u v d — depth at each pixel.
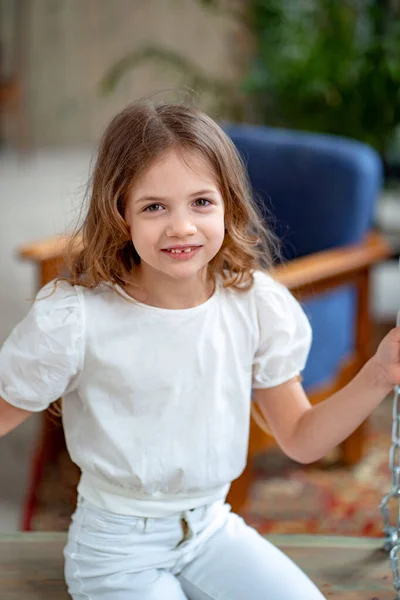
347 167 2.49
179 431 1.24
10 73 6.86
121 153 1.17
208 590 1.23
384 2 3.48
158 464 1.23
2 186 6.02
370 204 2.56
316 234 2.54
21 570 1.30
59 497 2.45
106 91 4.39
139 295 1.24
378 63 3.30
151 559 1.24
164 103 1.23
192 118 1.19
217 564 1.25
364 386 1.21
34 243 2.42
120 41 6.80
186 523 1.26
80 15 6.77
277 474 2.62
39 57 6.86
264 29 3.77
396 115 3.35
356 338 2.63
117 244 1.21
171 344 1.23
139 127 1.17
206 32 6.58
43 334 1.18
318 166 2.53
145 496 1.24
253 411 1.44
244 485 2.28
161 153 1.15
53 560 1.33
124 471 1.22
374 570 1.31
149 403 1.22
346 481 2.59
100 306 1.22
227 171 1.20
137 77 6.84
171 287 1.23
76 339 1.19
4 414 1.22
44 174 6.38
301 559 1.33
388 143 3.48
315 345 2.44
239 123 3.88
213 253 1.19
